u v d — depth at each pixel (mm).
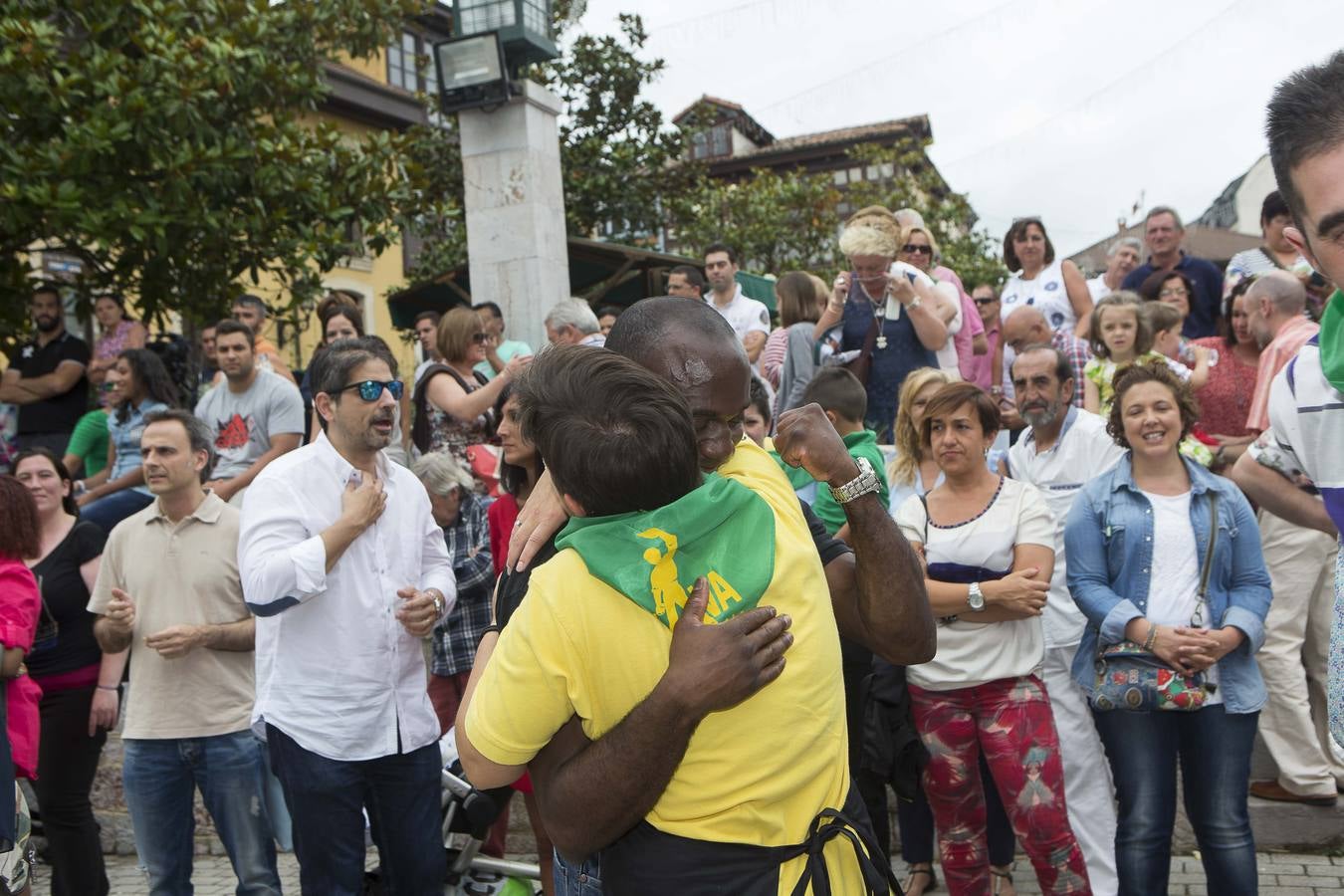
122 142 7918
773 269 21875
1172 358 5590
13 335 8742
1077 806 4102
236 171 8500
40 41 7699
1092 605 3582
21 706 3918
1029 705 3691
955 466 3857
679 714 1502
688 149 19578
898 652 1897
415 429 5754
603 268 11617
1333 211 1558
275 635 3521
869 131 30547
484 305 7105
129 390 6625
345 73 18469
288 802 3484
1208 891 3518
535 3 8203
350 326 7043
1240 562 3562
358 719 3469
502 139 8266
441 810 3803
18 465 4559
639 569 1555
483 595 4762
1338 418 2064
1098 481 3775
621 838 1632
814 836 1628
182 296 8883
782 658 1558
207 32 8680
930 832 4406
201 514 4129
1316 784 4508
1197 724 3482
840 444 1864
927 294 5457
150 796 4023
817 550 1968
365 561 3576
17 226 7801
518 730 1585
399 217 10078
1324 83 1581
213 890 5129
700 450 1782
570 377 1651
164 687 4012
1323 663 4672
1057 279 7148
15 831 3555
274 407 6141
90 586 4484
